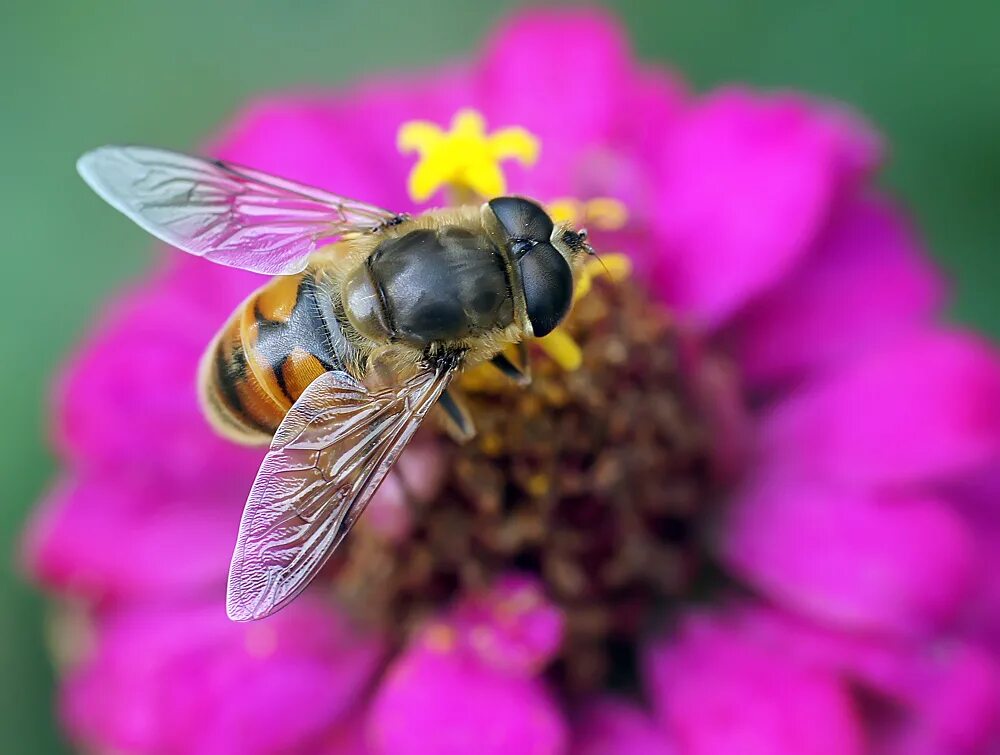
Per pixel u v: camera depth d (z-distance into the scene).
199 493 0.10
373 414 0.09
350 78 0.13
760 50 0.12
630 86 0.11
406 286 0.09
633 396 0.10
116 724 0.10
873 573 0.10
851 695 0.10
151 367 0.10
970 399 0.10
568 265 0.09
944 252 0.12
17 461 0.12
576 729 0.10
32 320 0.12
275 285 0.09
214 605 0.10
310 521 0.09
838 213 0.10
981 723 0.09
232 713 0.10
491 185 0.10
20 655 0.12
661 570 0.10
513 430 0.10
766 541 0.10
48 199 0.12
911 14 0.12
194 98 0.13
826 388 0.10
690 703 0.10
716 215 0.10
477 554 0.10
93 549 0.10
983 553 0.10
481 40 0.13
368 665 0.10
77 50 0.13
